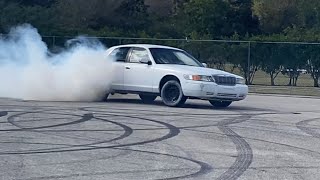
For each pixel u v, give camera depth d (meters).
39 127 14.90
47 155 11.64
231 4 51.88
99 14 48.34
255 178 10.17
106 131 14.60
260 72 33.25
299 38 34.56
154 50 21.44
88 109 18.98
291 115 19.05
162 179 9.98
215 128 15.52
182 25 48.72
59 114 17.45
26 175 9.99
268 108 21.47
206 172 10.55
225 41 32.53
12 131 14.20
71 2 47.16
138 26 49.06
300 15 51.19
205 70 20.53
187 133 14.59
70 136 13.76
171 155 11.95
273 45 33.12
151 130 14.91
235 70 33.12
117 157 11.63
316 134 15.05
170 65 20.83
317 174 10.55
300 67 33.09
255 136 14.44
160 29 46.62
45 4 48.81
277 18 51.84
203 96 20.08
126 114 17.92
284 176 10.36
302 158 11.96
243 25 50.97
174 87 20.48
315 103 24.58
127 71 21.41
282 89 31.28
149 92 21.00
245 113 19.23
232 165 11.17
